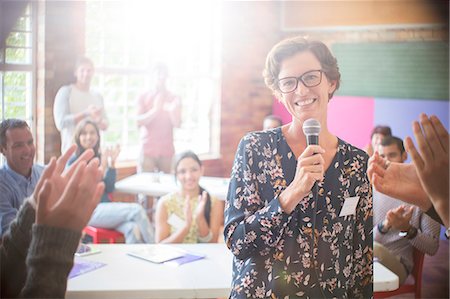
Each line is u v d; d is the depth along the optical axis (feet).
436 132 7.12
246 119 23.50
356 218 6.23
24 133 9.42
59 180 5.83
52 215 5.47
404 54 20.21
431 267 16.39
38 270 5.35
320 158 5.60
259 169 6.02
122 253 9.36
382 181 7.24
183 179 12.19
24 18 15.53
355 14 21.17
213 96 22.90
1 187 9.14
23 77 15.84
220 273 8.49
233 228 5.83
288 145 6.09
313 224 5.93
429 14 19.52
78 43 17.07
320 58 6.14
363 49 21.01
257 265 5.99
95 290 7.67
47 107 16.25
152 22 21.15
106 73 20.12
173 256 9.20
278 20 22.95
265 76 6.39
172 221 11.97
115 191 16.43
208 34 22.67
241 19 22.81
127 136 20.75
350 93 21.44
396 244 11.18
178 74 22.04
